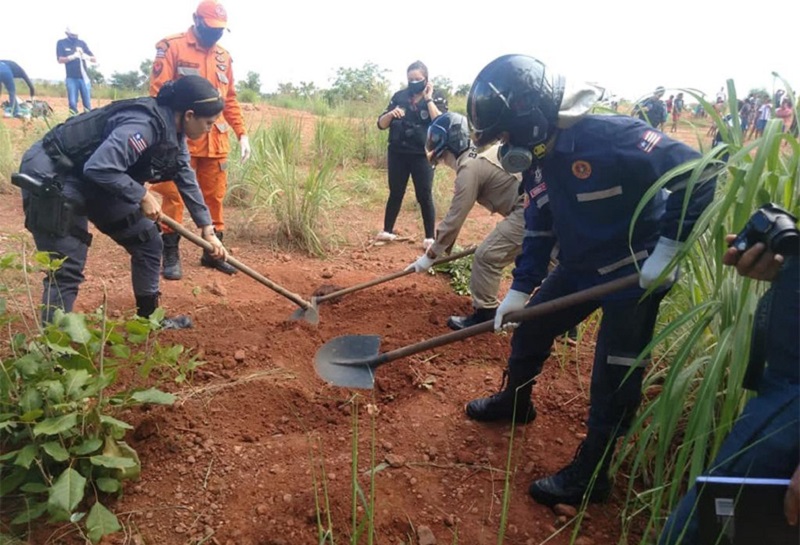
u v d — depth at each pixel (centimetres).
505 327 288
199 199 382
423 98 568
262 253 562
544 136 219
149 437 280
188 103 330
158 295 381
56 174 312
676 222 218
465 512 251
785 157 236
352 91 1444
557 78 218
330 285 478
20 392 247
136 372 326
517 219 380
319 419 313
